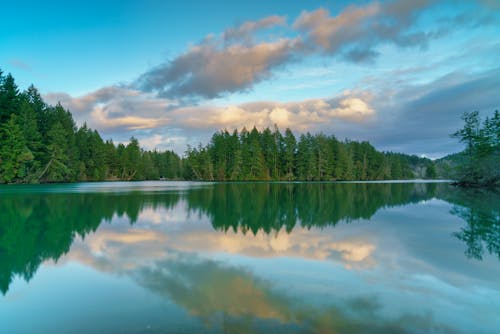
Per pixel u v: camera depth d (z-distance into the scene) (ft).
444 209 68.44
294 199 92.17
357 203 81.41
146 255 30.45
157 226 46.93
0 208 63.41
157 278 23.68
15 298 19.97
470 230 43.62
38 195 94.22
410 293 20.79
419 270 25.84
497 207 71.87
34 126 162.91
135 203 76.18
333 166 293.02
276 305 18.75
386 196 103.76
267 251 32.07
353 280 23.26
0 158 141.18
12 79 157.48
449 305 18.93
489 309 18.40
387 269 26.04
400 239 37.91
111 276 24.31
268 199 91.81
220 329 15.78
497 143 144.87
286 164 288.92
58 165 177.88
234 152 280.92
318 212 63.62
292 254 30.94
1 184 147.13
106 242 36.09
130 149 329.52
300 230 44.06
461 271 25.44
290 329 15.84
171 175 404.16
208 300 19.60
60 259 29.07
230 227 46.42
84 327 16.16
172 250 32.48
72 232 41.78
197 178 311.68
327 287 21.77
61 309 18.31
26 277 24.07
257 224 49.06
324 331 15.65
